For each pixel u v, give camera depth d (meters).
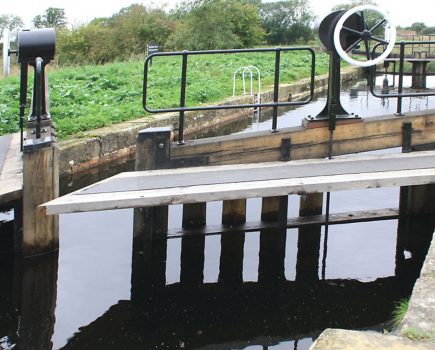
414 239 6.71
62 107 12.13
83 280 5.69
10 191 5.62
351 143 6.36
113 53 31.86
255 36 33.97
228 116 16.16
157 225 6.48
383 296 5.50
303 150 6.30
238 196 5.25
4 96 13.00
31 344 4.57
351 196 8.34
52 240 5.97
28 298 5.30
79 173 10.03
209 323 4.98
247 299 5.46
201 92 16.27
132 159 11.46
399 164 6.00
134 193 5.23
